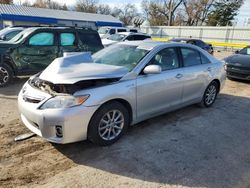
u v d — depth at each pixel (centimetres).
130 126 467
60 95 341
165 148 394
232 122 522
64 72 373
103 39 1606
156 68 409
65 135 339
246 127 500
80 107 341
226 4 5128
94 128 364
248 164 363
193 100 549
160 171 333
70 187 295
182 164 352
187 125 491
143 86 416
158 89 445
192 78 521
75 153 366
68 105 337
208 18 5250
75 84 350
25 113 362
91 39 881
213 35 3366
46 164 338
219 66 605
